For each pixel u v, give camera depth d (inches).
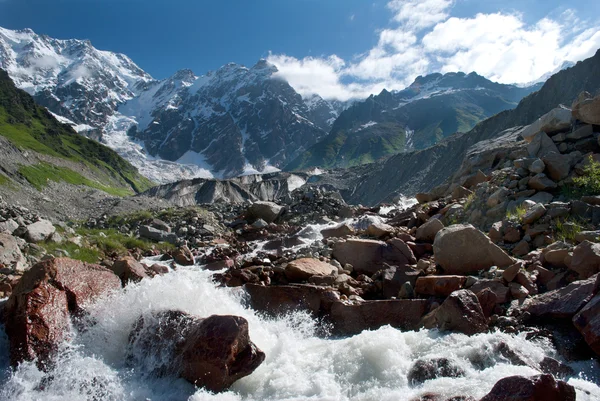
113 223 824.3
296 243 558.6
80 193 3275.1
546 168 432.1
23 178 3688.5
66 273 262.8
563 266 278.4
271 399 193.6
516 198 423.5
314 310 299.6
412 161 4296.3
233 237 685.9
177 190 4286.4
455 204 499.8
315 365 220.4
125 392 206.4
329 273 355.6
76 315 248.2
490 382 174.4
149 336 235.3
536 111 3880.4
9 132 5871.1
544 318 234.4
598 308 202.8
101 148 7736.2
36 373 213.8
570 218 342.0
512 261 305.0
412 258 376.2
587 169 394.3
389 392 183.5
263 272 369.1
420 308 271.7
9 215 539.8
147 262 500.4
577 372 192.4
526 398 144.0
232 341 206.4
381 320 276.4
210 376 204.4
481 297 249.8
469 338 213.8
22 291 243.3
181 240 655.8
